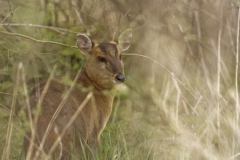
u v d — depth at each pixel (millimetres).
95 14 14656
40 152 9391
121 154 10836
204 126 11984
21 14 14336
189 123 12602
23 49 12375
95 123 10789
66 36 13602
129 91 14086
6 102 12352
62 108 9992
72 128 9969
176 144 11406
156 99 14039
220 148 10953
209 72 14797
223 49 15062
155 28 14438
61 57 13023
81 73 11531
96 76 11336
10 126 10000
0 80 13039
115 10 14602
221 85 14289
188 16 14844
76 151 10047
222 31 15078
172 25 14617
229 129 11648
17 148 11031
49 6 14086
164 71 14727
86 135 10414
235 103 12398
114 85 11453
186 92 14328
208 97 13375
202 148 10609
